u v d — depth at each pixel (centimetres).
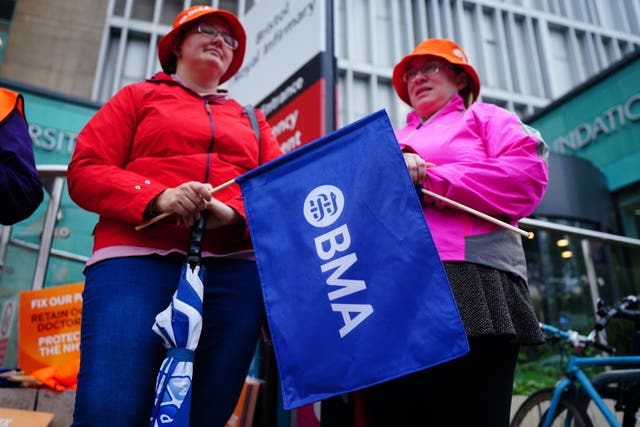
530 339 131
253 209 134
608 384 224
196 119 151
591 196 916
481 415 127
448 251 132
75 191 133
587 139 1041
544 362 289
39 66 1148
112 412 110
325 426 172
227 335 134
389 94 1711
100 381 113
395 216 122
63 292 232
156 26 1415
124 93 150
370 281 119
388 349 113
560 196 894
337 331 117
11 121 148
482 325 122
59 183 322
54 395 196
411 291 115
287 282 125
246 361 135
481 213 128
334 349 116
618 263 334
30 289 331
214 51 168
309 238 128
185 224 127
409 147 139
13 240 348
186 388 109
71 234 363
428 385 135
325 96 264
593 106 1038
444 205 136
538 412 244
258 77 337
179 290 120
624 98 979
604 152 1007
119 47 1362
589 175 938
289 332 121
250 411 202
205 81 168
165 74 165
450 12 1839
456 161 148
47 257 308
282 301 124
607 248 341
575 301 345
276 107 305
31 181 145
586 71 1864
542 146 146
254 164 158
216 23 174
